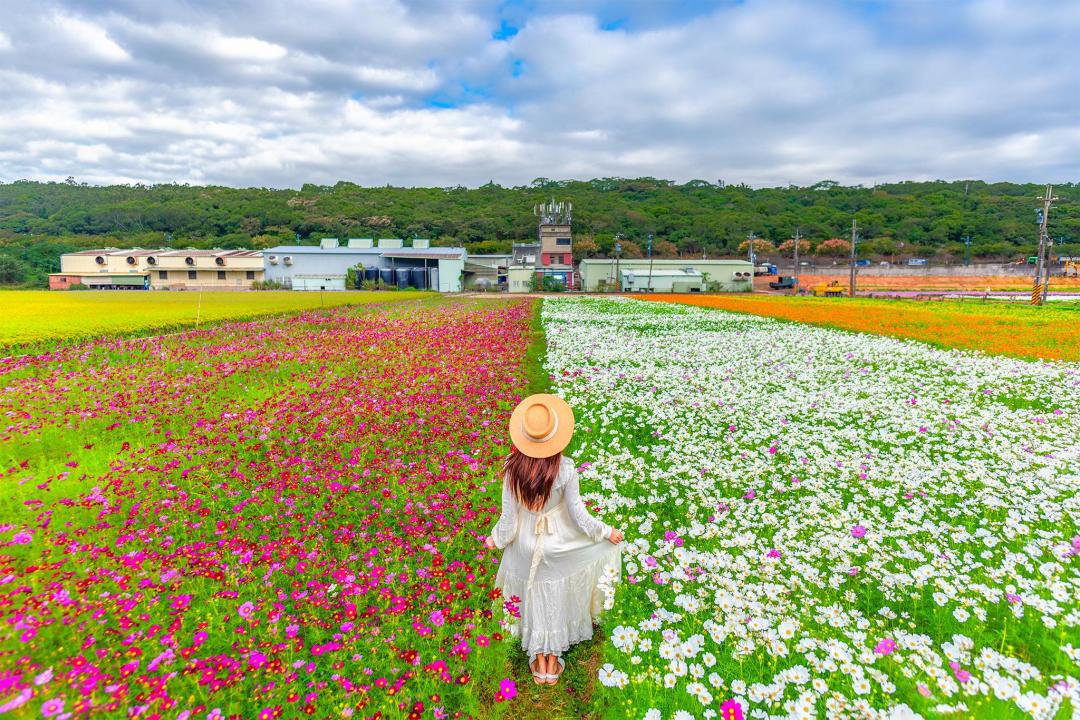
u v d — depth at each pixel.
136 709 2.52
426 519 4.54
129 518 4.58
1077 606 3.31
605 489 5.19
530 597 2.95
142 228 92.69
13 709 2.47
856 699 2.57
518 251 78.25
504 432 7.06
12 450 6.39
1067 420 7.55
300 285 64.75
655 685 2.80
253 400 8.98
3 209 98.62
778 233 96.62
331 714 2.66
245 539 4.26
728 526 4.42
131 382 9.70
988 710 2.58
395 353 13.39
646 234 94.50
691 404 8.45
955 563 3.80
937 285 67.75
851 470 5.61
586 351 13.88
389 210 105.38
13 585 3.53
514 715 2.77
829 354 13.54
